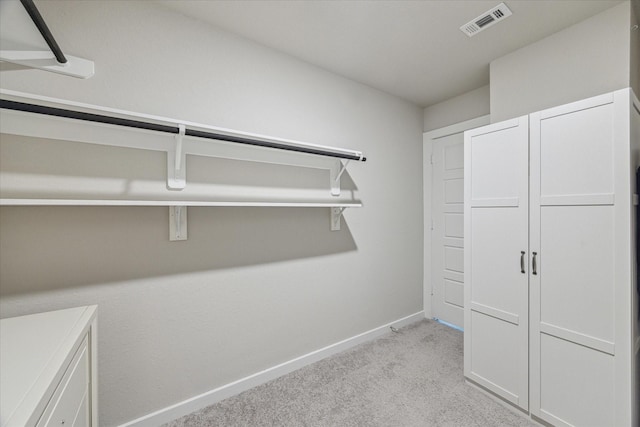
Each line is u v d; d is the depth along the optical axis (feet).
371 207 8.91
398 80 8.47
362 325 8.70
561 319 4.94
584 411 4.66
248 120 6.38
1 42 3.83
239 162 6.22
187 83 5.61
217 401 5.94
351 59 7.31
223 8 5.43
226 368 6.12
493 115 7.39
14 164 4.17
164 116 5.35
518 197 5.51
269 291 6.75
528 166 5.37
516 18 5.76
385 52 6.99
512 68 6.99
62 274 4.52
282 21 5.82
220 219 6.02
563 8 5.47
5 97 4.08
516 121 5.54
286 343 7.04
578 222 4.74
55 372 2.59
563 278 4.91
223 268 6.07
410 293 10.14
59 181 4.46
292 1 5.25
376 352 8.02
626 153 4.24
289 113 7.06
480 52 7.02
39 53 4.16
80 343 3.44
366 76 8.21
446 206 9.95
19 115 4.15
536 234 5.26
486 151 6.06
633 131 4.45
